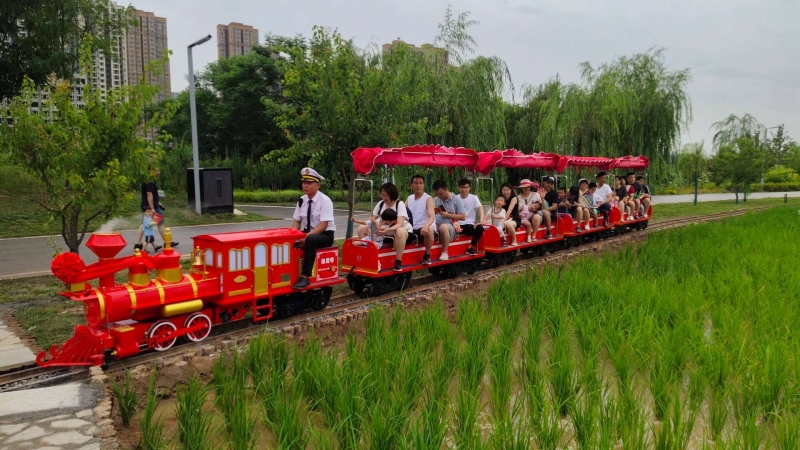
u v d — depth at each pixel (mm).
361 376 5840
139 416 5613
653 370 6098
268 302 8234
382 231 9953
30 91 9758
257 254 7922
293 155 13695
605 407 5363
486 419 5715
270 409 5367
